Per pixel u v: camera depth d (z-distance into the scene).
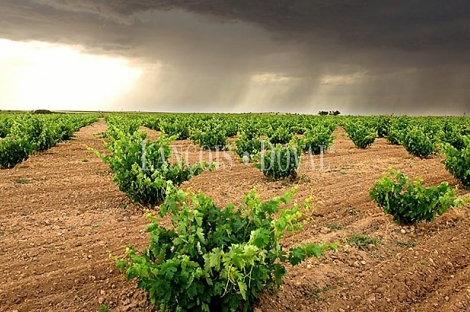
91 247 6.68
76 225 7.77
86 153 18.11
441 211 7.35
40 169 13.52
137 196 8.57
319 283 5.56
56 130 21.02
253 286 4.19
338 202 9.44
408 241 7.16
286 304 5.00
